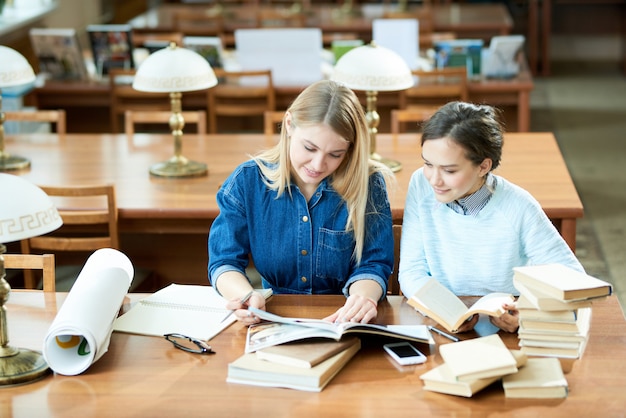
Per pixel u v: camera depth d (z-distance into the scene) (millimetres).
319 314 2436
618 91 9461
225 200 2596
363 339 2307
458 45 5961
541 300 2145
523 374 2070
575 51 11062
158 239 4070
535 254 2445
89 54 6965
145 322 2402
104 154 4457
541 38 10812
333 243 2570
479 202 2441
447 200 2348
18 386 2096
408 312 2459
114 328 2369
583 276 2193
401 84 3838
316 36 5809
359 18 8148
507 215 2441
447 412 1965
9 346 2203
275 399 2027
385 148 4465
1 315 2168
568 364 2156
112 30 6074
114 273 2389
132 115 4734
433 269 2572
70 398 2041
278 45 5848
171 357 2227
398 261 2895
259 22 7742
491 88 5832
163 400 2029
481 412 1963
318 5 10219
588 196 6234
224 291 2486
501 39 5926
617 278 4895
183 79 3824
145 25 7730
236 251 2592
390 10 8477
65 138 4762
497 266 2488
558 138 7699
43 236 3957
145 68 3859
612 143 7523
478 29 7766
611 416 1944
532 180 3955
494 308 2256
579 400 2008
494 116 2340
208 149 4535
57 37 5984
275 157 2574
